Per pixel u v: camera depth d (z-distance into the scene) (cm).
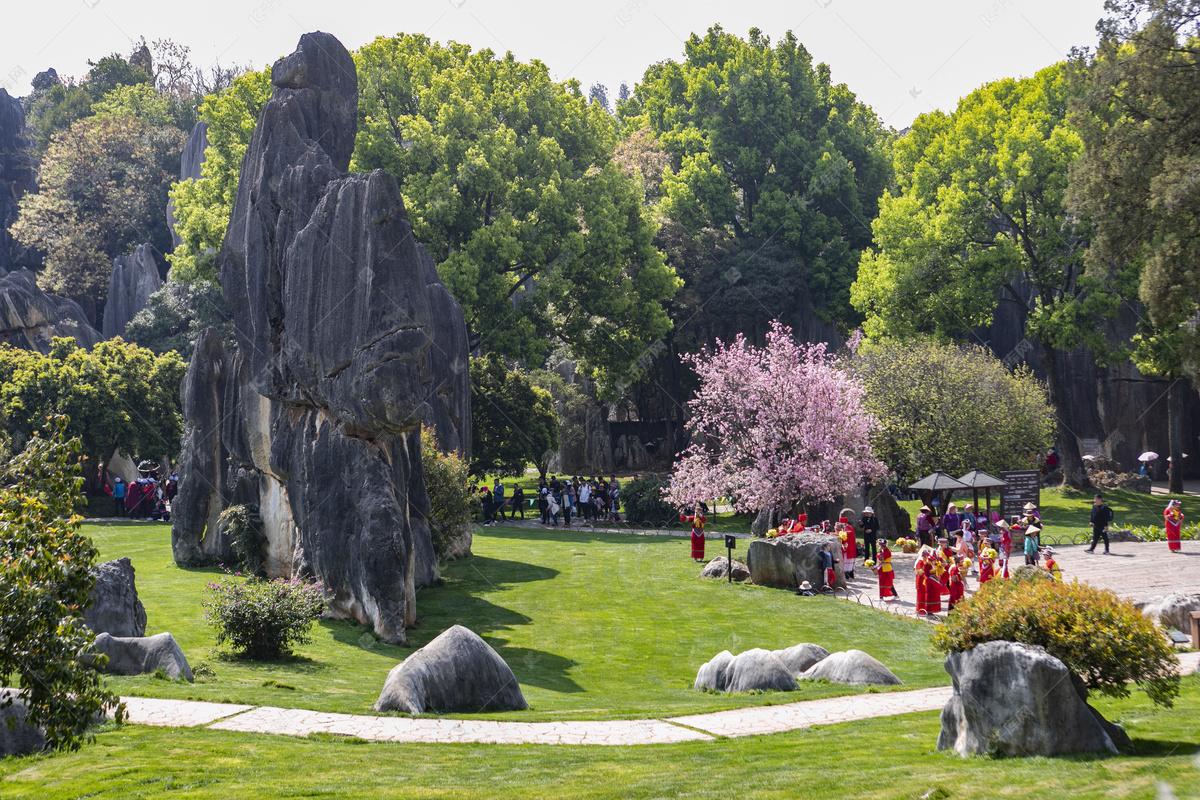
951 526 3431
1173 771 791
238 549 2784
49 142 9044
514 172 5588
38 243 7694
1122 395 6150
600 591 2808
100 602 1733
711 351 7144
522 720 1295
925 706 1369
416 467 2892
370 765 1008
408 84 5762
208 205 5431
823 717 1304
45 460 819
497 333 5319
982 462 4041
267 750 1066
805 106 7431
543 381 6825
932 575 2456
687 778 931
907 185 6147
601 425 7425
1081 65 3350
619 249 5794
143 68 11562
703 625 2341
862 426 3569
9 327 6009
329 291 2369
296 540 2567
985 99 6016
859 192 7381
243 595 1859
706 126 7544
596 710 1388
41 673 752
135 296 7275
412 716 1293
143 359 5003
